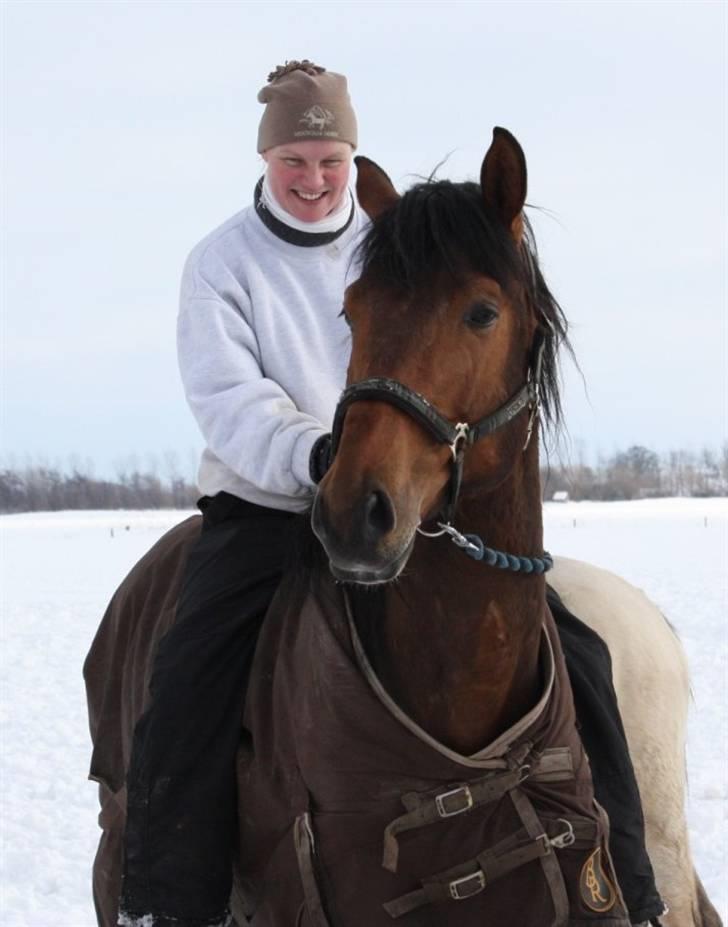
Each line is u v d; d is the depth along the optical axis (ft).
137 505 327.26
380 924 8.57
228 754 9.89
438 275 8.25
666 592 60.29
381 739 8.61
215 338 11.13
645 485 287.28
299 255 11.66
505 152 8.70
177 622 10.52
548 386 9.17
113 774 12.26
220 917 9.77
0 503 323.37
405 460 7.88
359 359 8.33
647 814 10.99
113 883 11.62
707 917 11.41
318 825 8.87
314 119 11.31
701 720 31.86
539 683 9.04
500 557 8.57
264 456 10.35
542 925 8.52
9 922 20.43
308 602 9.57
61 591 73.10
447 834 8.51
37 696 39.52
